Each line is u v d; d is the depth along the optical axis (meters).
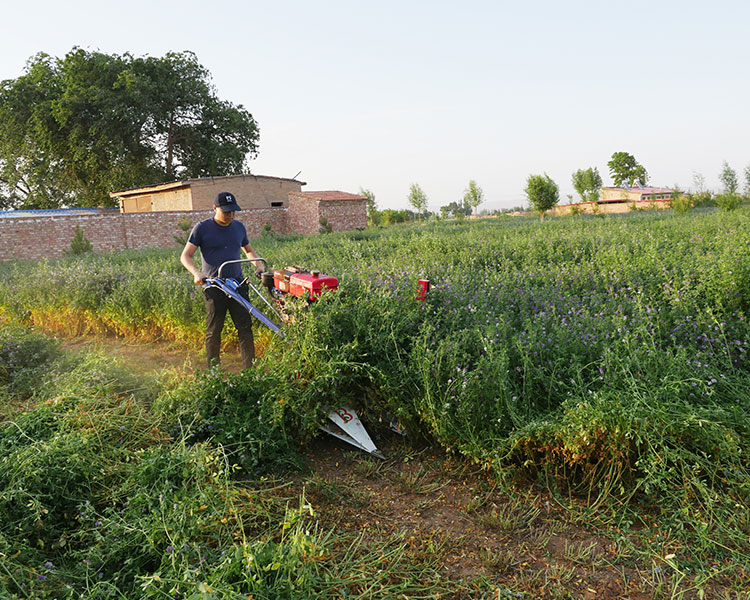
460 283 7.14
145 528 2.72
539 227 20.08
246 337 5.86
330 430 4.34
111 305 8.76
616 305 5.84
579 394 3.94
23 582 2.41
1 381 6.02
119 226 29.36
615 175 97.81
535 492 3.58
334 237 22.58
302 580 2.35
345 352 4.38
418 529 3.22
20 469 3.10
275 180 36.97
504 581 2.75
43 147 38.69
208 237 5.82
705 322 4.98
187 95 41.44
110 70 38.75
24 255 26.48
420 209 52.22
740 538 2.92
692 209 34.88
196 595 2.00
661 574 2.74
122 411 4.20
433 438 4.28
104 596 2.41
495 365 4.01
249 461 3.77
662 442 3.26
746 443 3.36
